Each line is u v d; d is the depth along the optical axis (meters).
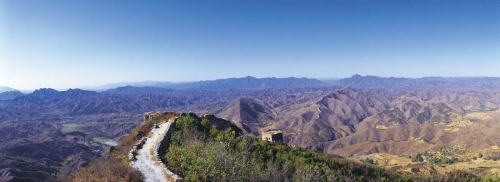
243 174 17.53
